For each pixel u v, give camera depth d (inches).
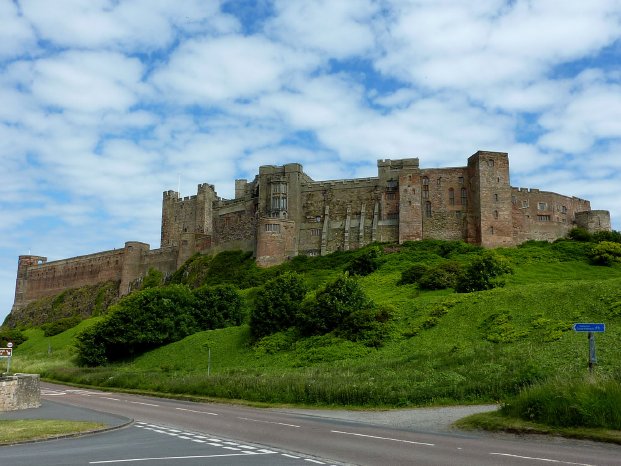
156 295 2997.0
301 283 2645.2
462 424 921.5
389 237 4279.0
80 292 5915.4
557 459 624.7
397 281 3235.7
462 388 1267.2
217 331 2810.0
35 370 2842.0
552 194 4340.6
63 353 3408.0
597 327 955.3
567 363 1386.6
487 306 2140.7
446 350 1825.8
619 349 1441.9
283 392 1448.1
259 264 4370.1
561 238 4227.4
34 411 1275.8
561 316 1905.8
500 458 635.5
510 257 3671.3
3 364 3149.6
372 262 3708.2
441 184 4249.5
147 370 2433.6
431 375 1473.9
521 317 1980.8
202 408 1353.3
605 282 2102.6
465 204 4183.1
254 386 1539.1
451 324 2078.0
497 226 3996.1
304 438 820.6
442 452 683.4
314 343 2217.0
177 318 2960.1
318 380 1501.0
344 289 2374.5
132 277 5487.2
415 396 1264.8
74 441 818.2
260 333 2529.5
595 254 3592.5
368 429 927.0
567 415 824.9
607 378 920.9
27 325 6018.7
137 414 1202.6
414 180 4247.0
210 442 787.4
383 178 4436.5
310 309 2396.7
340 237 4409.5
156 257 5442.9
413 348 1950.1
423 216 4247.0
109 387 2102.6
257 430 920.9
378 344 2069.4
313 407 1314.0
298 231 4530.0
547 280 3070.9
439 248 3917.3
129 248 5541.3
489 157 4087.1
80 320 4675.2
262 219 4414.4
